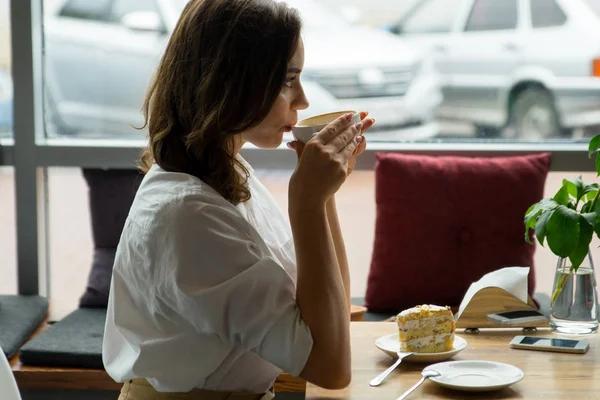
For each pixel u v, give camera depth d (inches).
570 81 136.0
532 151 132.1
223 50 62.4
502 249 121.1
